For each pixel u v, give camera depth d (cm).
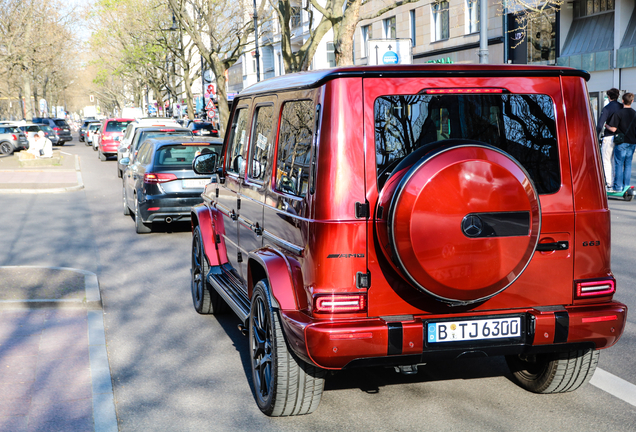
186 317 674
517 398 452
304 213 382
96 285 762
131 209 1333
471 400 450
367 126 367
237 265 569
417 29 3541
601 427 403
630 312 649
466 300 358
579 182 394
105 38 5009
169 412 440
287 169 423
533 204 354
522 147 388
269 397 416
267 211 452
